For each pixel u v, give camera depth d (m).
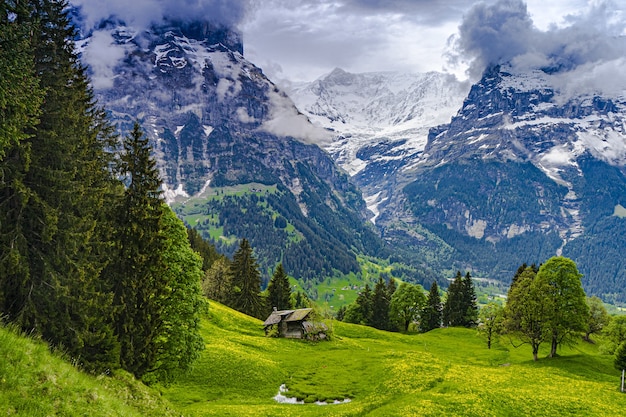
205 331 86.44
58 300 27.86
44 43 28.39
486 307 106.50
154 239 39.09
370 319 152.88
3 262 25.05
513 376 59.62
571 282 76.31
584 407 44.91
